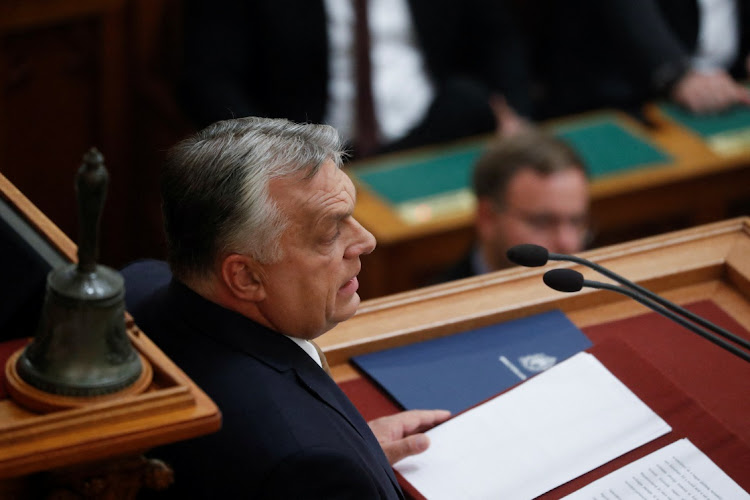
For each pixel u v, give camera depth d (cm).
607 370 737
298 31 1638
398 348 774
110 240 1872
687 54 1873
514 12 1994
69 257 552
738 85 1828
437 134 1641
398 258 1438
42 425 450
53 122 1747
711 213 1617
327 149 580
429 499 647
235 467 549
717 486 661
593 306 823
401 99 1677
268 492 543
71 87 1742
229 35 1641
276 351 593
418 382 745
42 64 1700
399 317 786
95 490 497
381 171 1543
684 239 861
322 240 577
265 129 575
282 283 579
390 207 1461
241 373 576
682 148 1628
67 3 1673
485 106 1656
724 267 846
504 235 1311
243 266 573
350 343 763
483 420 700
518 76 1728
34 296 542
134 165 1834
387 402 735
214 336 588
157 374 489
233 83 1636
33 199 1778
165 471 505
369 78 1659
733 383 755
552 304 812
